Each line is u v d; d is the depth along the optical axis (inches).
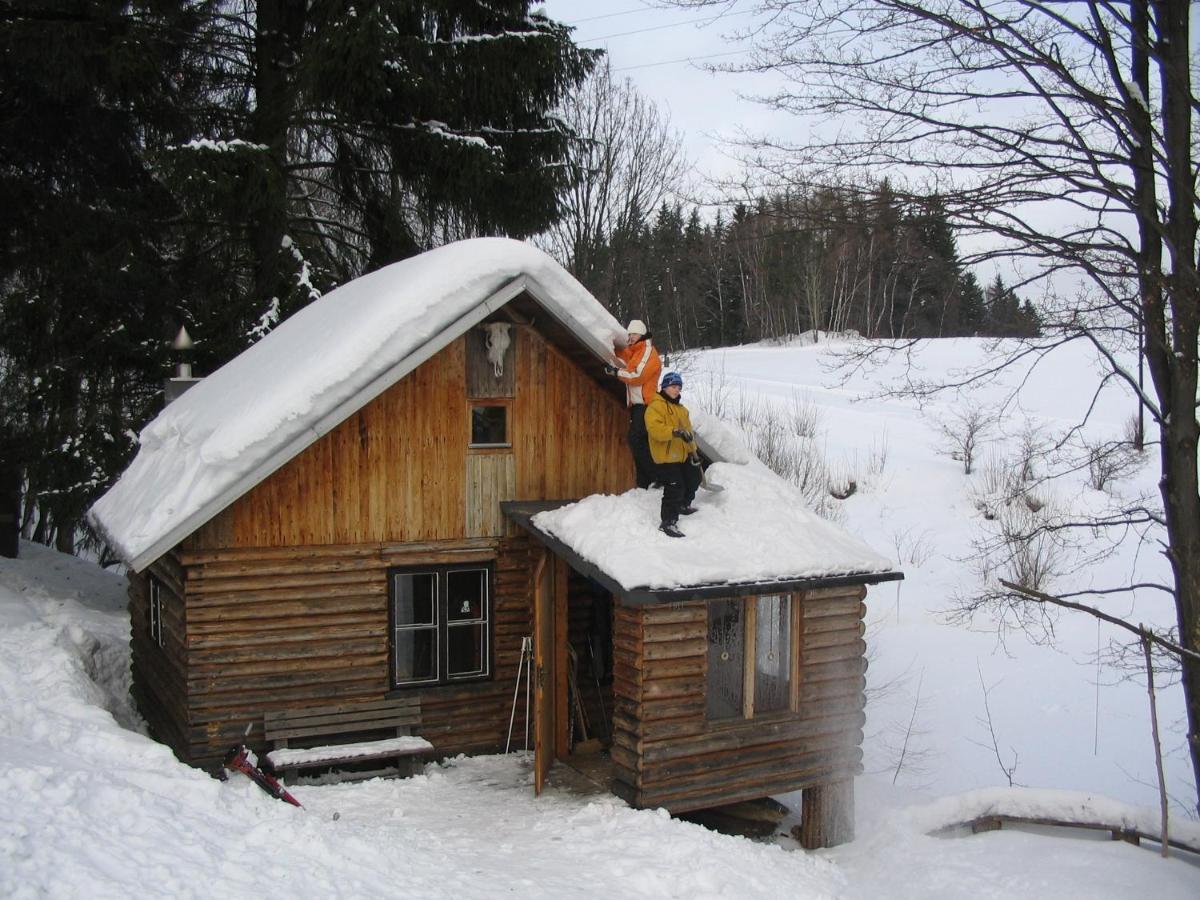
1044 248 378.6
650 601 347.3
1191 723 394.0
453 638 448.8
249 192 654.5
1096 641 709.9
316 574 417.1
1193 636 389.7
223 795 297.9
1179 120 376.2
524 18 797.2
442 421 439.2
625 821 354.3
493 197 773.3
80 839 236.1
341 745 412.5
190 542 397.4
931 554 896.3
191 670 397.7
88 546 913.5
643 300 1267.2
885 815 419.2
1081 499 968.9
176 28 706.2
